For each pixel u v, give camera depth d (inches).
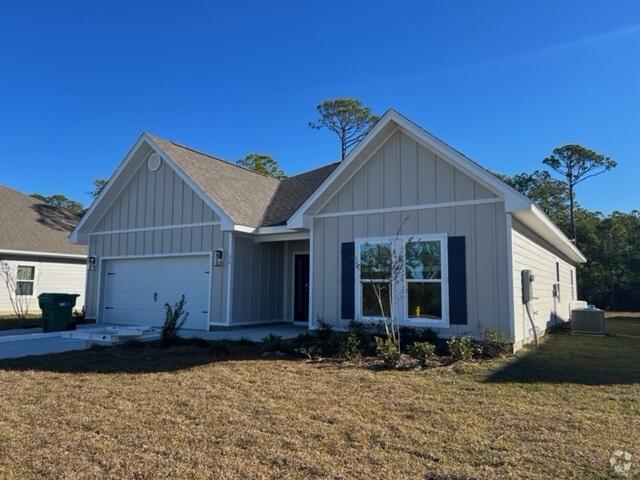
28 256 820.6
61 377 273.0
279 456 153.6
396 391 240.5
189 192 561.9
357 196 441.4
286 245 606.5
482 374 282.7
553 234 510.6
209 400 221.8
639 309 1182.3
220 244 531.8
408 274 406.0
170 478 137.5
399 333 369.4
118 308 610.9
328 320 443.2
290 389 244.4
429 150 407.8
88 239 642.8
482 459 152.1
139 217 600.4
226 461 149.7
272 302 581.9
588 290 1222.9
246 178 666.8
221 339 418.0
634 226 1382.9
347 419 192.9
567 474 140.5
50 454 155.1
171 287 568.1
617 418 196.4
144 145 589.9
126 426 183.6
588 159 1615.4
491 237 374.9
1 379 267.3
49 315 510.3
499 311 366.0
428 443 166.4
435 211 400.8
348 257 439.5
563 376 278.5
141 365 309.7
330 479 137.0
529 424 187.8
